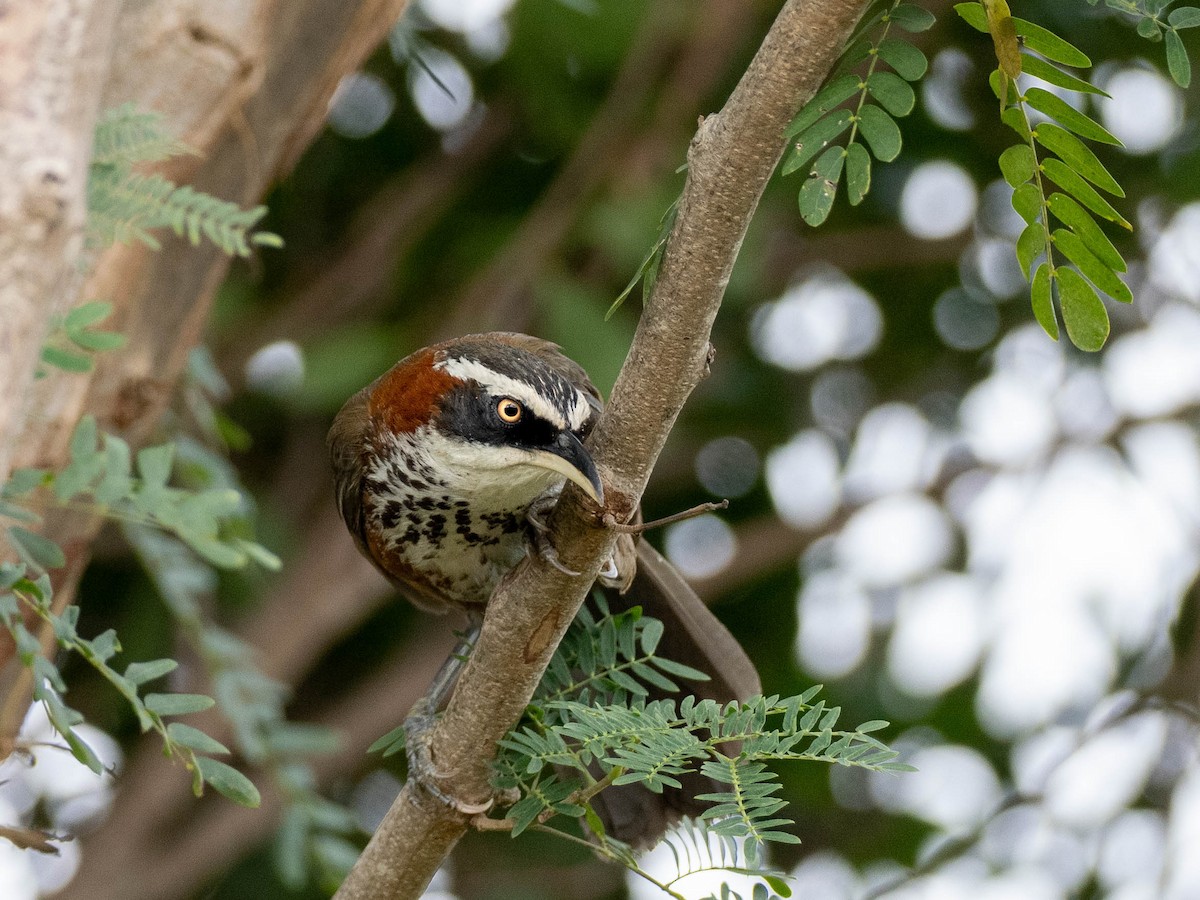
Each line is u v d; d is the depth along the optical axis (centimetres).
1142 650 1249
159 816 1206
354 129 1303
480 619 904
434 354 842
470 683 593
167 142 515
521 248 1202
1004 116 535
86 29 396
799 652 1291
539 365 828
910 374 1334
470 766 605
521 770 610
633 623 671
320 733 909
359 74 1280
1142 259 1253
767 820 531
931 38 1200
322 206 1326
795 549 1284
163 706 477
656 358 532
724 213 508
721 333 1291
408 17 1140
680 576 807
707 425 1314
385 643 1389
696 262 516
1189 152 1163
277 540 1234
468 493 827
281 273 1309
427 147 1311
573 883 1276
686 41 1221
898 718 1262
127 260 684
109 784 1209
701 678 664
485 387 812
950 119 1240
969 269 1297
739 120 498
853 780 1285
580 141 1227
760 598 1348
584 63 1208
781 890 512
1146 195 1196
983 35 1205
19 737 661
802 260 1294
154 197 500
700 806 761
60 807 1240
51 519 654
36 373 475
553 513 569
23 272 383
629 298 1193
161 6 699
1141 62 1134
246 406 1323
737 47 1238
